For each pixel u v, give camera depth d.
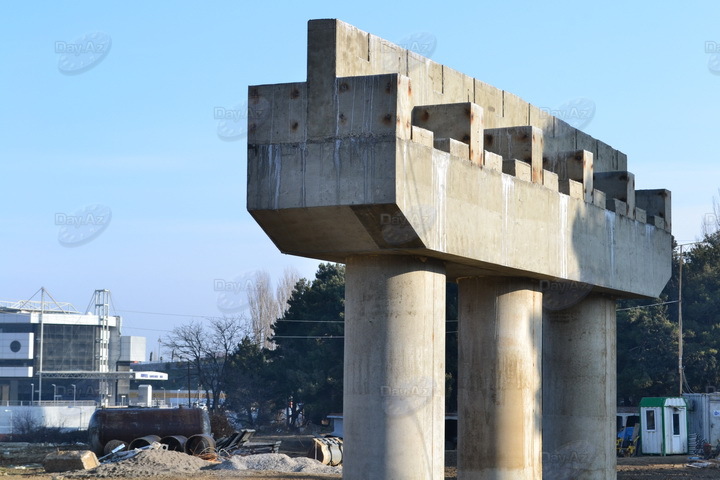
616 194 32.41
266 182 21.45
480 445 26.83
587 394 31.86
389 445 22.08
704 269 92.75
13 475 46.84
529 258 25.81
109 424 57.31
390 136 20.39
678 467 50.25
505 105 28.52
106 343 190.75
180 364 134.12
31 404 165.88
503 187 24.64
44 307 192.00
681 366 75.12
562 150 31.58
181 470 45.25
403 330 22.41
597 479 31.64
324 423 100.75
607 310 32.56
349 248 22.02
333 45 21.14
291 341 106.19
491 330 27.00
